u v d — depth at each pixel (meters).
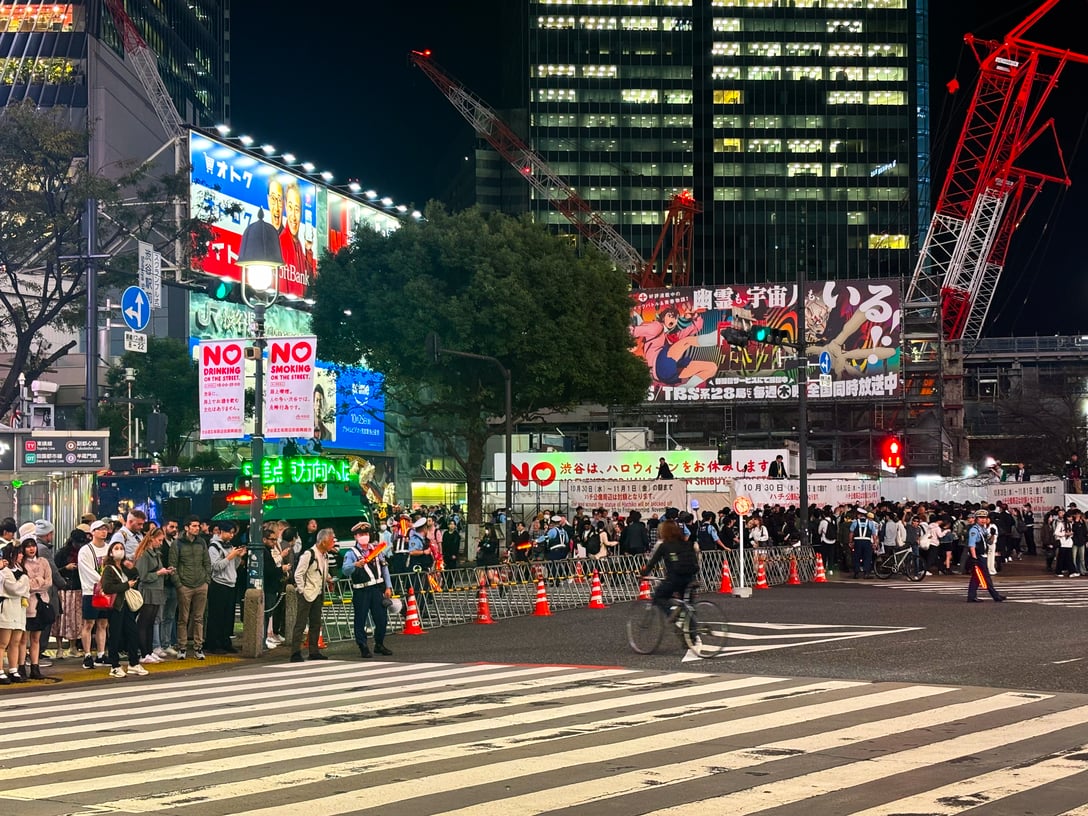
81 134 42.72
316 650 17.19
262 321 18.41
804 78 147.12
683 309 70.31
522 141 142.75
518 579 24.73
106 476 27.16
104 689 14.09
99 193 41.59
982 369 129.00
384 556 20.64
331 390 70.94
